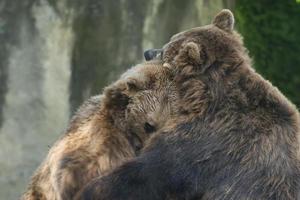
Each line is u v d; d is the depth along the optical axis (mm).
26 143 16906
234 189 10875
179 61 11445
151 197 11133
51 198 11391
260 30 21750
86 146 11453
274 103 11273
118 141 11531
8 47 16750
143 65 11750
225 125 11117
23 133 16875
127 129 11562
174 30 17703
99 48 17156
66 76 17047
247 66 11508
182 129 11188
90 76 17156
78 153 11406
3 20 16688
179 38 11719
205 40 11555
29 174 16953
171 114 11383
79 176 11312
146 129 11531
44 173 11594
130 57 17312
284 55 21859
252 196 10828
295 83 21859
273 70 21844
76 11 17031
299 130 11297
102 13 17125
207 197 10984
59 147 11625
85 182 11312
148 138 11539
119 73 17250
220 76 11352
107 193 11117
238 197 10844
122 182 11148
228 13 11820
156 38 17516
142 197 11117
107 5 17156
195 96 11289
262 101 11258
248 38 21547
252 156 10961
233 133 11070
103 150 11453
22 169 16906
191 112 11250
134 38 17328
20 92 16859
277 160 10969
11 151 16875
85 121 11703
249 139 11016
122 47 17266
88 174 11320
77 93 17125
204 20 18094
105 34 17172
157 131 11367
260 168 10914
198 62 11359
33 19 16828
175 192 11133
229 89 11281
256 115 11156
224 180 10938
